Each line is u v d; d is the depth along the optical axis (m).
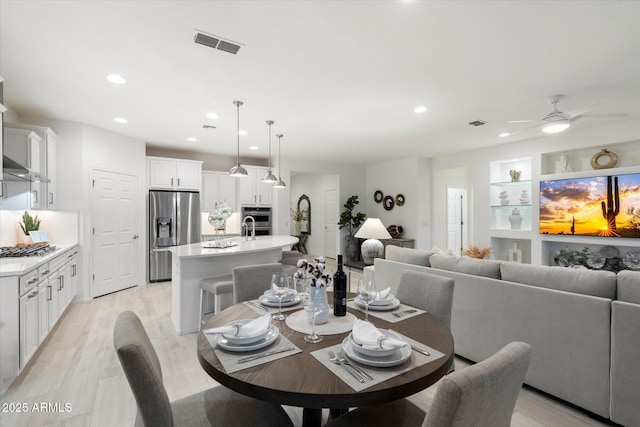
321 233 9.12
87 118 4.12
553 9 1.96
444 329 1.50
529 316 2.21
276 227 6.81
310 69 2.75
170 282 5.55
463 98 3.42
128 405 2.09
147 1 1.88
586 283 2.01
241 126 4.48
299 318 1.64
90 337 3.16
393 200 7.30
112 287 4.80
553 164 5.20
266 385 1.02
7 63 2.63
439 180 7.05
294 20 2.07
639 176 4.11
